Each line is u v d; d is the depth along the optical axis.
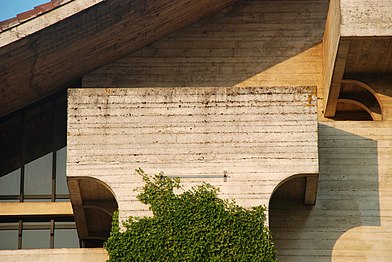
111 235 24.42
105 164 24.94
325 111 28.55
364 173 27.11
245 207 24.67
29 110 29.27
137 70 28.89
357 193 26.92
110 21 26.55
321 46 29.25
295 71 29.05
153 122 25.22
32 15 25.36
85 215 27.66
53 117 29.28
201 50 29.16
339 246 26.44
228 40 29.25
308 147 25.05
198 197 24.67
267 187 24.80
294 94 25.34
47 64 26.94
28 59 26.19
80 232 28.62
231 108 25.30
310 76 29.03
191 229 24.31
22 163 29.05
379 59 27.03
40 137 29.19
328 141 27.41
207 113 25.25
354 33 25.67
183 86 28.84
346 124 27.53
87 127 25.17
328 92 27.72
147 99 25.36
